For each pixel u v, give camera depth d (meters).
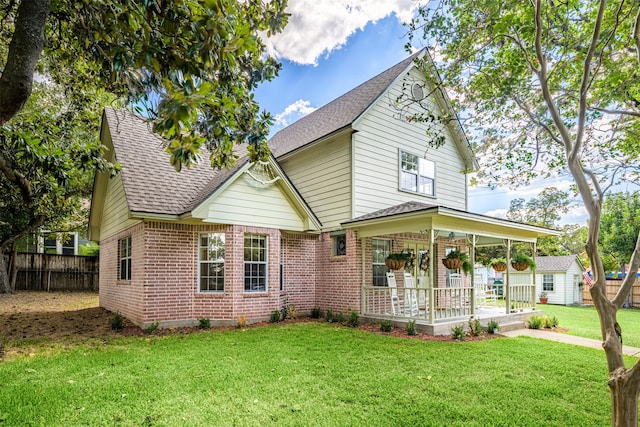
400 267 10.40
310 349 6.99
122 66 3.25
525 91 7.03
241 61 4.93
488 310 11.62
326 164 11.87
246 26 3.29
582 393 4.89
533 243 12.34
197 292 9.70
